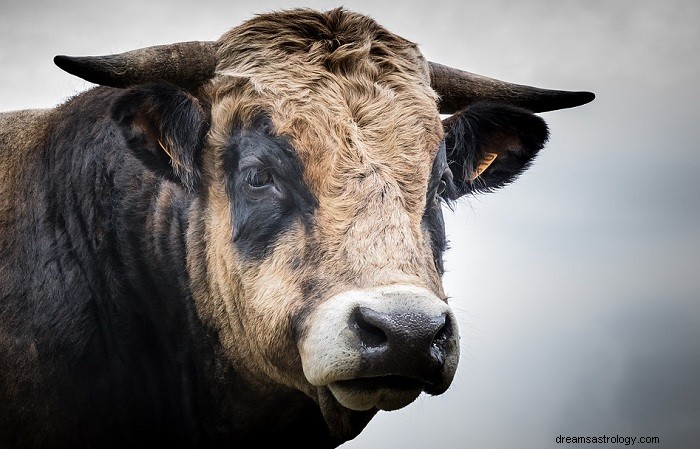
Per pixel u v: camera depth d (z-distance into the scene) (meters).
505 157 12.57
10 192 12.93
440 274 11.09
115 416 12.10
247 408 12.26
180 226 12.08
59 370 11.84
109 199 12.31
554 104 12.78
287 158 10.49
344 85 10.89
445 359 9.37
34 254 12.29
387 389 9.48
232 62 11.48
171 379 12.39
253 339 10.89
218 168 11.37
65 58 10.93
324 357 9.31
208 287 11.75
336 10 11.77
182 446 12.58
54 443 11.95
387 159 10.46
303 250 10.12
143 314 12.23
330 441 12.85
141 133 11.29
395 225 9.93
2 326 12.12
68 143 12.73
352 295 9.39
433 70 12.62
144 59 11.52
